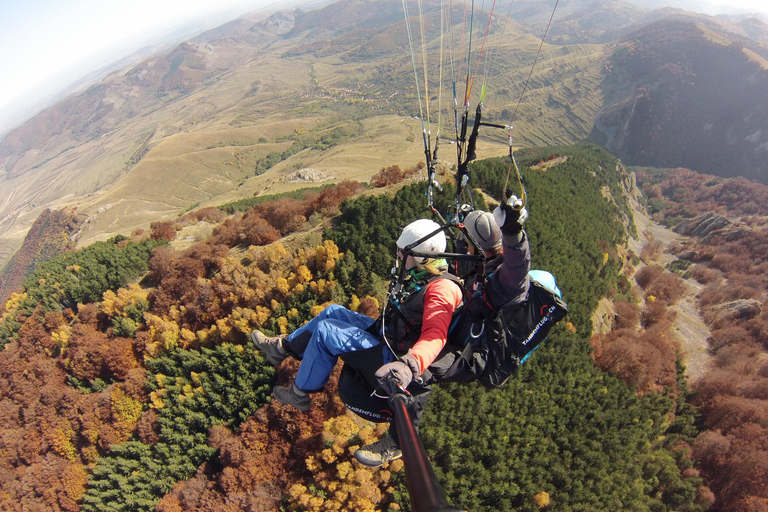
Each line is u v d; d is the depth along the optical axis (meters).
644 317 79.31
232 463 32.84
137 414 41.00
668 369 56.88
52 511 40.00
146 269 55.69
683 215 156.62
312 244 42.88
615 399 44.31
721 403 54.12
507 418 35.38
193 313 43.06
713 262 111.00
